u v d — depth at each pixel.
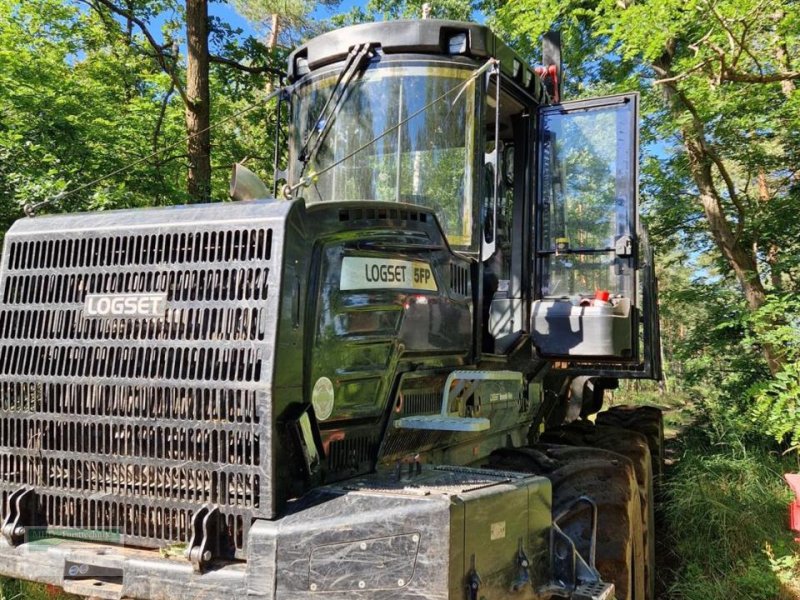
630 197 4.39
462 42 3.77
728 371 8.81
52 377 2.69
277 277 2.36
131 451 2.54
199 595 2.28
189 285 2.50
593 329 4.24
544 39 5.39
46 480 2.69
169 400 2.48
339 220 2.72
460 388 3.43
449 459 3.57
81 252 2.72
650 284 5.50
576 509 3.24
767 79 6.20
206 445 2.41
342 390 2.65
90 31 11.64
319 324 2.55
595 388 8.38
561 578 2.70
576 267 4.50
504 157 4.62
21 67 8.54
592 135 4.50
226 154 11.92
